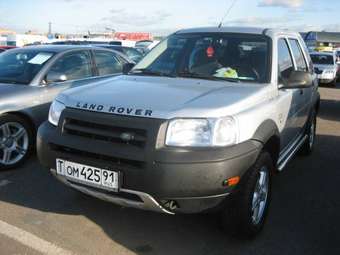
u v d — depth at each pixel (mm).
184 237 3734
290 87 4250
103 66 6895
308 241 3740
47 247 3475
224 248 3578
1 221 3924
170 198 3117
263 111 3689
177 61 4594
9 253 3354
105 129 3293
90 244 3562
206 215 4148
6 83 5680
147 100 3393
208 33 4809
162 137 3119
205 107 3246
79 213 4141
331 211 4379
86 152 3348
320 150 6863
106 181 3256
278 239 3762
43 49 6402
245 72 4230
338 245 3686
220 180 3111
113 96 3535
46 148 3594
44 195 4570
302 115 5500
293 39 5375
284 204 4527
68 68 6238
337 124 9461
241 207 3434
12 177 5109
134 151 3135
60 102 3732
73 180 3453
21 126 5469
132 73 4637
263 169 3689
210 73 4316
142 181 3111
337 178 5430
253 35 4609
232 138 3236
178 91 3654
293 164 6016
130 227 3889
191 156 3080
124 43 24953
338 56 26531
